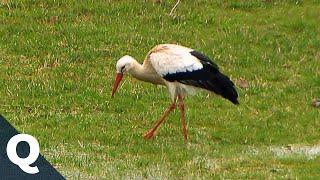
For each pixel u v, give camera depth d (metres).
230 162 14.48
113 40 20.98
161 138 15.77
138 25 21.94
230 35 21.78
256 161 14.62
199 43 21.28
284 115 17.38
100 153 14.80
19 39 20.73
